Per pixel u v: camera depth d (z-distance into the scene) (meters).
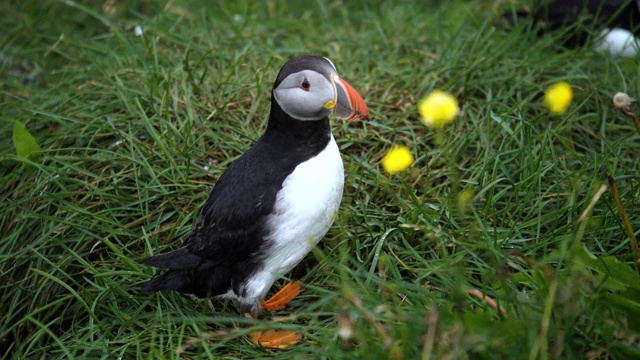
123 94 4.00
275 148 2.96
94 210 3.63
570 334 2.45
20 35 5.36
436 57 4.52
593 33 4.39
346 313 2.43
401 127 3.89
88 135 3.95
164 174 3.65
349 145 3.80
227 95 4.16
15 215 3.78
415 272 3.10
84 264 3.26
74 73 4.60
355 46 4.76
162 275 3.03
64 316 3.35
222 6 5.24
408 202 3.47
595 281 2.62
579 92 4.09
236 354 2.95
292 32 5.14
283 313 3.16
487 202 3.26
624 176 3.42
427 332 2.35
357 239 3.28
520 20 4.81
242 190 2.92
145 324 3.12
